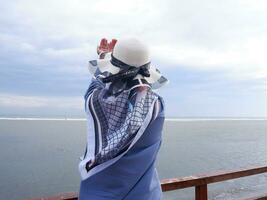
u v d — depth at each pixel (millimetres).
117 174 1901
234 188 27594
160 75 2205
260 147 79812
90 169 1911
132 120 1917
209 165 51469
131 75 2021
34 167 51375
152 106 2008
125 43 2027
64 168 50438
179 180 3703
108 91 2043
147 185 1983
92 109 2055
